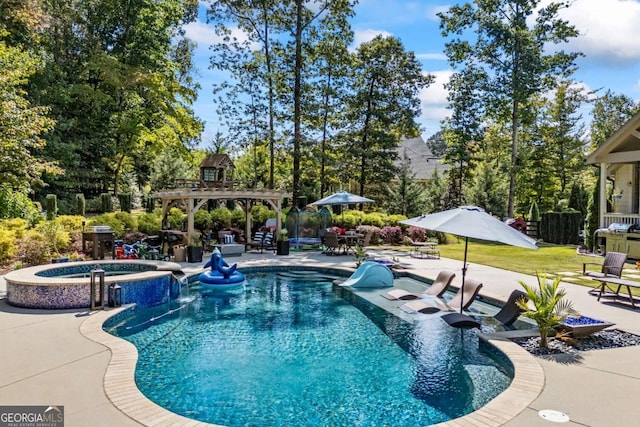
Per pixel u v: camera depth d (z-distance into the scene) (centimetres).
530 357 574
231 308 964
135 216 1958
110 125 2969
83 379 478
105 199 2467
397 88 2842
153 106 3044
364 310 946
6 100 1409
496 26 2630
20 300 821
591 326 648
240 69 2408
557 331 665
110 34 3056
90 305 810
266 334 778
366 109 2842
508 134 3497
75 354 558
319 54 2436
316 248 1975
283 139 2461
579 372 521
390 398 530
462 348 705
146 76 2797
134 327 812
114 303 830
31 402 423
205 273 1205
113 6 2912
